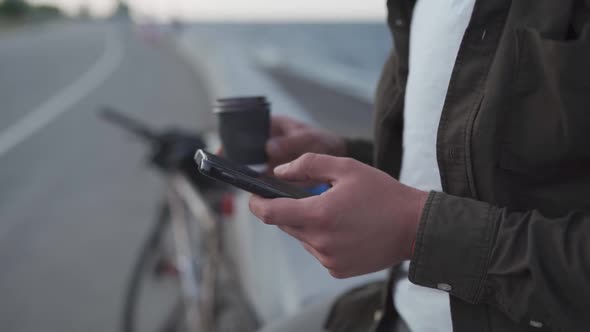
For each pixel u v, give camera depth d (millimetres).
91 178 5375
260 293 2416
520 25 571
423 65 720
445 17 685
